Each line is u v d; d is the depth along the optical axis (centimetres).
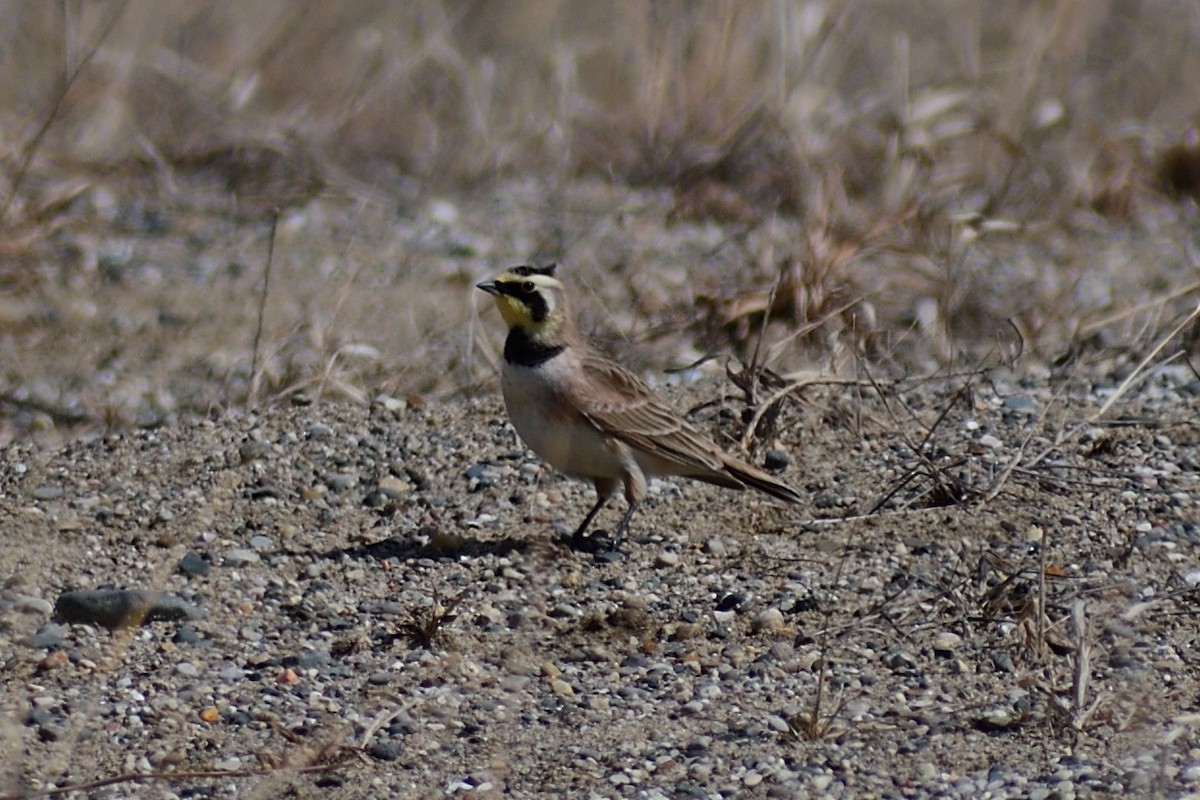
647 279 1716
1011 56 2280
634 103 2188
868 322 1527
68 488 1244
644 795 824
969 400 1370
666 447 1143
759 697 938
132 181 2064
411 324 1631
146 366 1557
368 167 2152
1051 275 1750
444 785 838
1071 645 976
